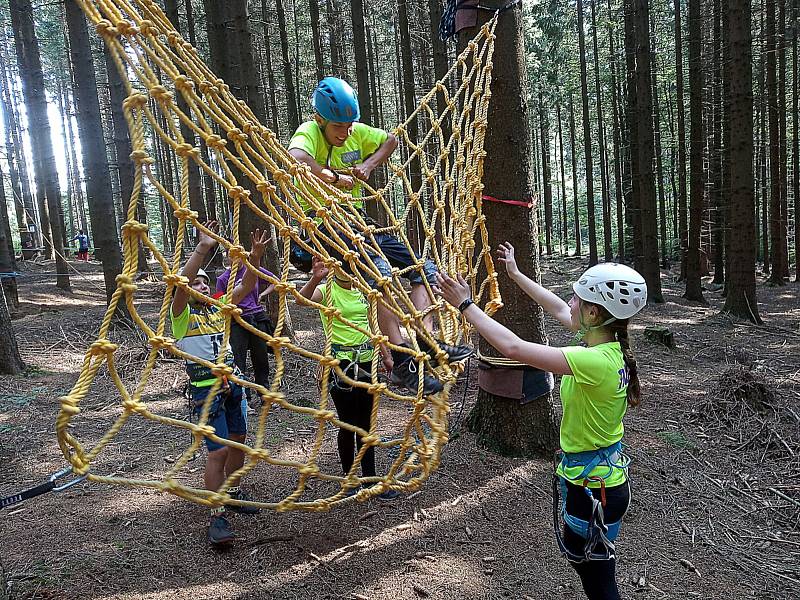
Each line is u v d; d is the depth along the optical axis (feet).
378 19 76.02
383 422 16.70
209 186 39.19
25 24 40.50
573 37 78.69
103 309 35.91
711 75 56.59
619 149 72.64
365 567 10.27
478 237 14.58
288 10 74.13
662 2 66.74
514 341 7.75
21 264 55.62
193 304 10.87
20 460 14.74
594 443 7.87
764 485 13.73
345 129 10.39
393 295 7.97
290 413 17.66
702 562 10.82
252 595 9.53
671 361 24.47
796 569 10.69
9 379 21.59
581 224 128.16
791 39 53.06
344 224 7.87
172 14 30.53
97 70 60.49
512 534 11.35
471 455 14.26
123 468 14.15
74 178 85.35
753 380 18.48
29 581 9.66
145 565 10.23
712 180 58.18
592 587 7.99
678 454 15.21
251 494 12.70
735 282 35.14
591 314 8.08
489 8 13.84
